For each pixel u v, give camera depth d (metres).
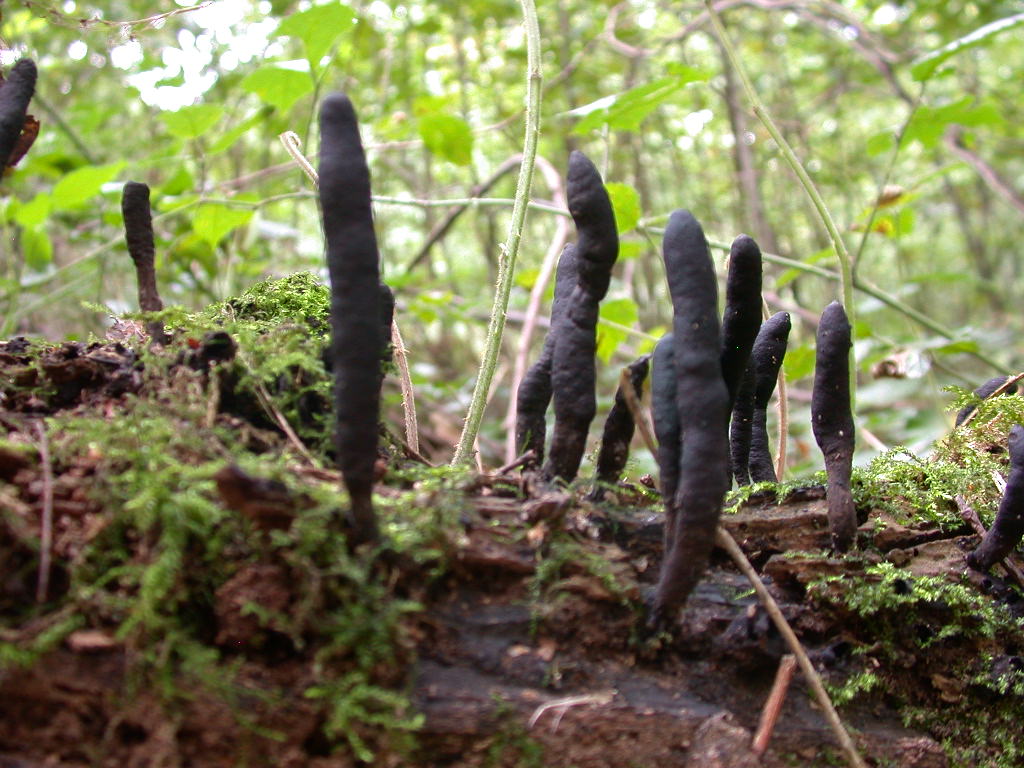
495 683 0.24
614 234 0.25
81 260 0.57
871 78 0.98
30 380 0.27
